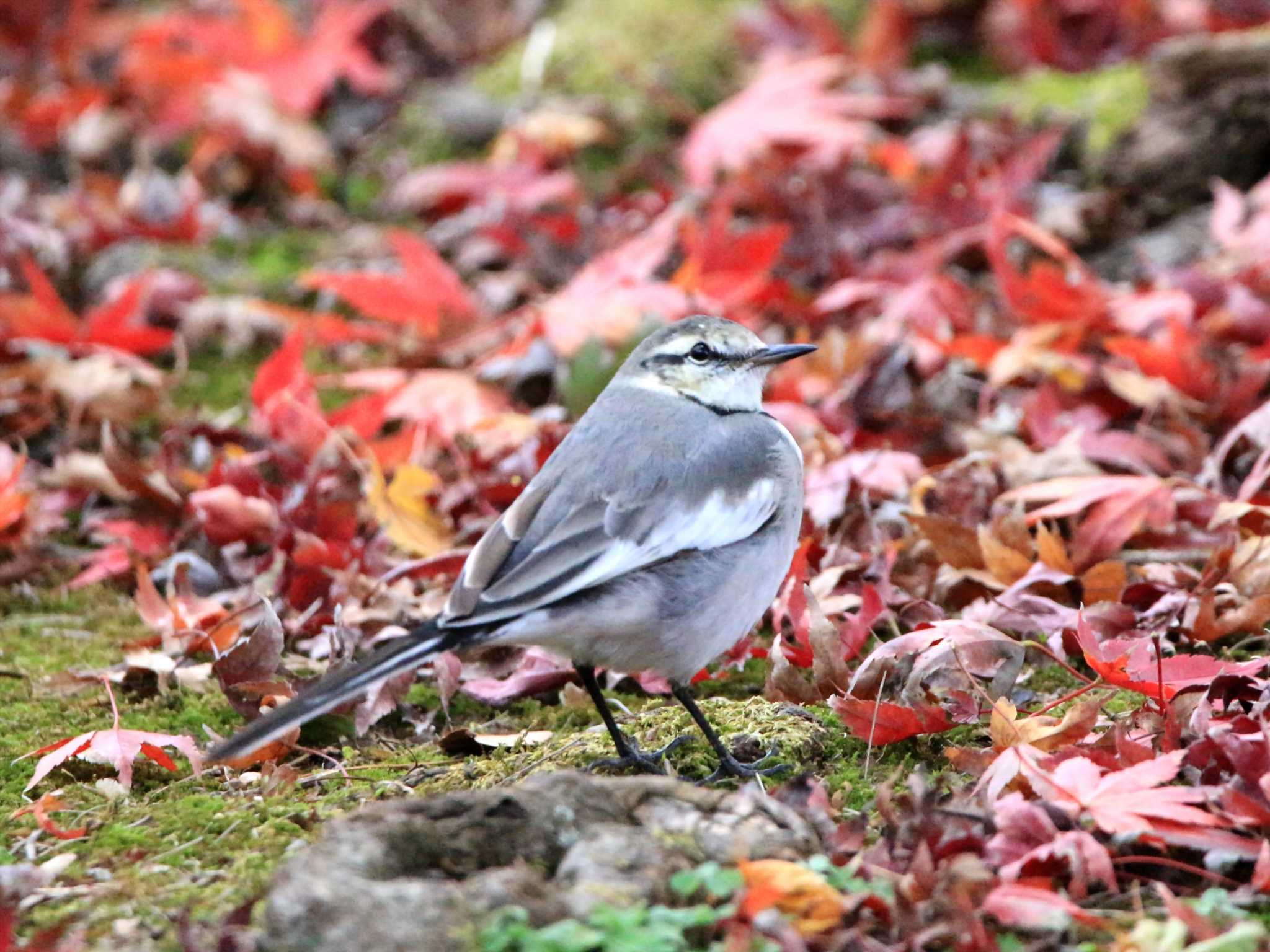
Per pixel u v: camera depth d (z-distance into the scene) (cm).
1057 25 1919
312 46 1856
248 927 695
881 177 1719
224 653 983
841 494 1173
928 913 661
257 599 1077
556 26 2038
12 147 1905
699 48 1972
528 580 829
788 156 1680
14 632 1145
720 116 1644
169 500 1252
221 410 1479
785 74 1678
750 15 1967
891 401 1340
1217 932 649
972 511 1169
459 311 1466
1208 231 1559
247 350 1591
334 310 1634
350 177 1922
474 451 1327
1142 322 1316
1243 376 1249
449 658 1004
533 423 1271
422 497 1204
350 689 753
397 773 912
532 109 1923
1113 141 1670
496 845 702
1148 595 1053
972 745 878
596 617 843
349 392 1520
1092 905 694
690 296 1375
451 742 944
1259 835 707
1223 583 1020
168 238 1716
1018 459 1191
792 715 930
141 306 1511
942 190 1595
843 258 1573
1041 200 1625
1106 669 848
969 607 1049
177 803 859
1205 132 1600
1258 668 862
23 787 898
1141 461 1194
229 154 1911
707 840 704
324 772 907
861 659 1012
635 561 858
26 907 741
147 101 1922
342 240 1780
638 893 664
